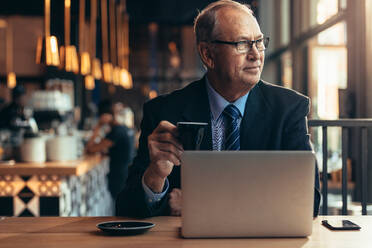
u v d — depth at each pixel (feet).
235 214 3.68
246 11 5.24
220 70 5.20
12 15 29.12
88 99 30.94
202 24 5.37
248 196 3.67
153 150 4.39
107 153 16.30
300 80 18.26
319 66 15.71
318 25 15.40
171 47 36.78
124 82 23.08
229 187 3.67
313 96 16.48
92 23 18.45
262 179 3.66
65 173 10.50
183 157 3.67
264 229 3.70
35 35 29.86
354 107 11.91
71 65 14.53
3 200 10.60
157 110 5.64
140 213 4.63
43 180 10.61
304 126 5.54
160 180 4.57
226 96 5.43
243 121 5.45
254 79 5.16
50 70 28.96
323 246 3.49
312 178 3.68
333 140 13.75
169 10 29.14
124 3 27.14
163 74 36.83
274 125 5.44
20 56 29.86
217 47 5.16
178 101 5.66
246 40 5.10
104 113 16.98
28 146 11.03
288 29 20.59
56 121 18.34
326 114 14.67
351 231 3.98
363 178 6.53
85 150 15.69
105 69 19.49
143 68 36.73
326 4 14.70
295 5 18.33
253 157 3.65
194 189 3.68
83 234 3.93
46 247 3.51
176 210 5.12
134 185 4.73
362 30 11.59
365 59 11.57
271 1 23.54
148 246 3.50
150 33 36.63
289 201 3.68
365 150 6.48
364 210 6.50
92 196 14.73
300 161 3.66
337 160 13.28
